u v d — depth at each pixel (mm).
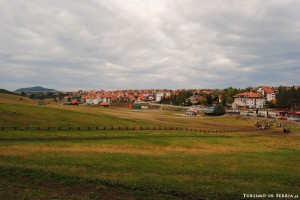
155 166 29469
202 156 38594
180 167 29391
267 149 54656
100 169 27141
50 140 51062
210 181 24188
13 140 48281
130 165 29469
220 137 71312
